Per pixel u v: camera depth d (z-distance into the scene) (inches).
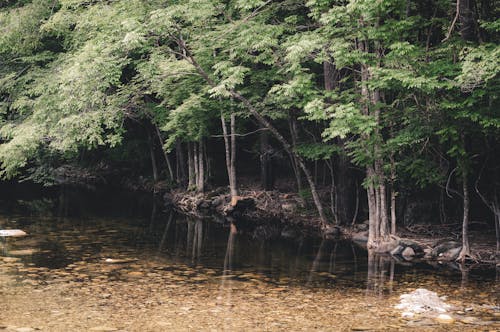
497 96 434.0
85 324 316.5
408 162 562.9
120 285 405.1
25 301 359.9
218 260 510.3
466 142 520.1
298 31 682.8
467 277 454.9
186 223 748.0
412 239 587.8
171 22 593.6
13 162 759.1
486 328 319.9
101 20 666.8
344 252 569.6
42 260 482.6
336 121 488.7
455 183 607.2
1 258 486.3
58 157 1039.6
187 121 767.1
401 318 336.8
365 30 508.7
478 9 569.0
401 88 495.2
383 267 494.3
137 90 751.1
